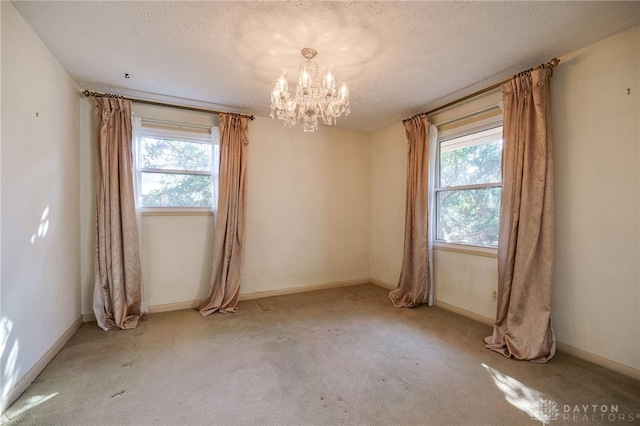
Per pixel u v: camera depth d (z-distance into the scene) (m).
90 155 3.05
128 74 2.66
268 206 3.96
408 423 1.61
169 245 3.40
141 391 1.88
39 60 2.10
